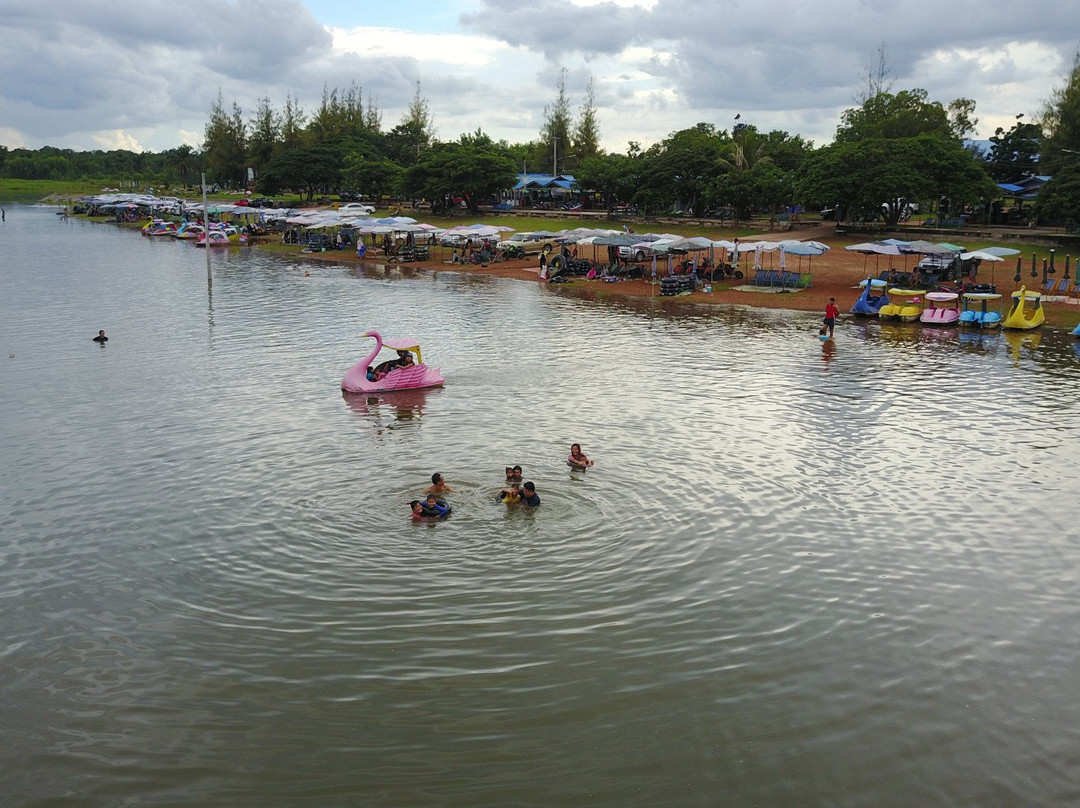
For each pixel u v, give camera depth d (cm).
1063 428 2825
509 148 18612
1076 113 8606
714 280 6322
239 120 19875
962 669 1498
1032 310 4684
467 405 3080
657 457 2511
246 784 1222
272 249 9469
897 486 2312
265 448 2627
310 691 1422
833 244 8062
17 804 1192
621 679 1453
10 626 1633
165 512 2144
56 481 2373
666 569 1831
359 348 4156
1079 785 1227
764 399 3156
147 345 4269
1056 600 1734
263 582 1775
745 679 1459
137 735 1327
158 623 1631
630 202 11162
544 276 6756
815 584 1784
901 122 10125
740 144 9775
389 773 1240
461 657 1510
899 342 4266
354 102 19200
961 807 1186
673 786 1216
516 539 1958
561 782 1222
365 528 2022
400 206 13638
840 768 1255
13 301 5722
